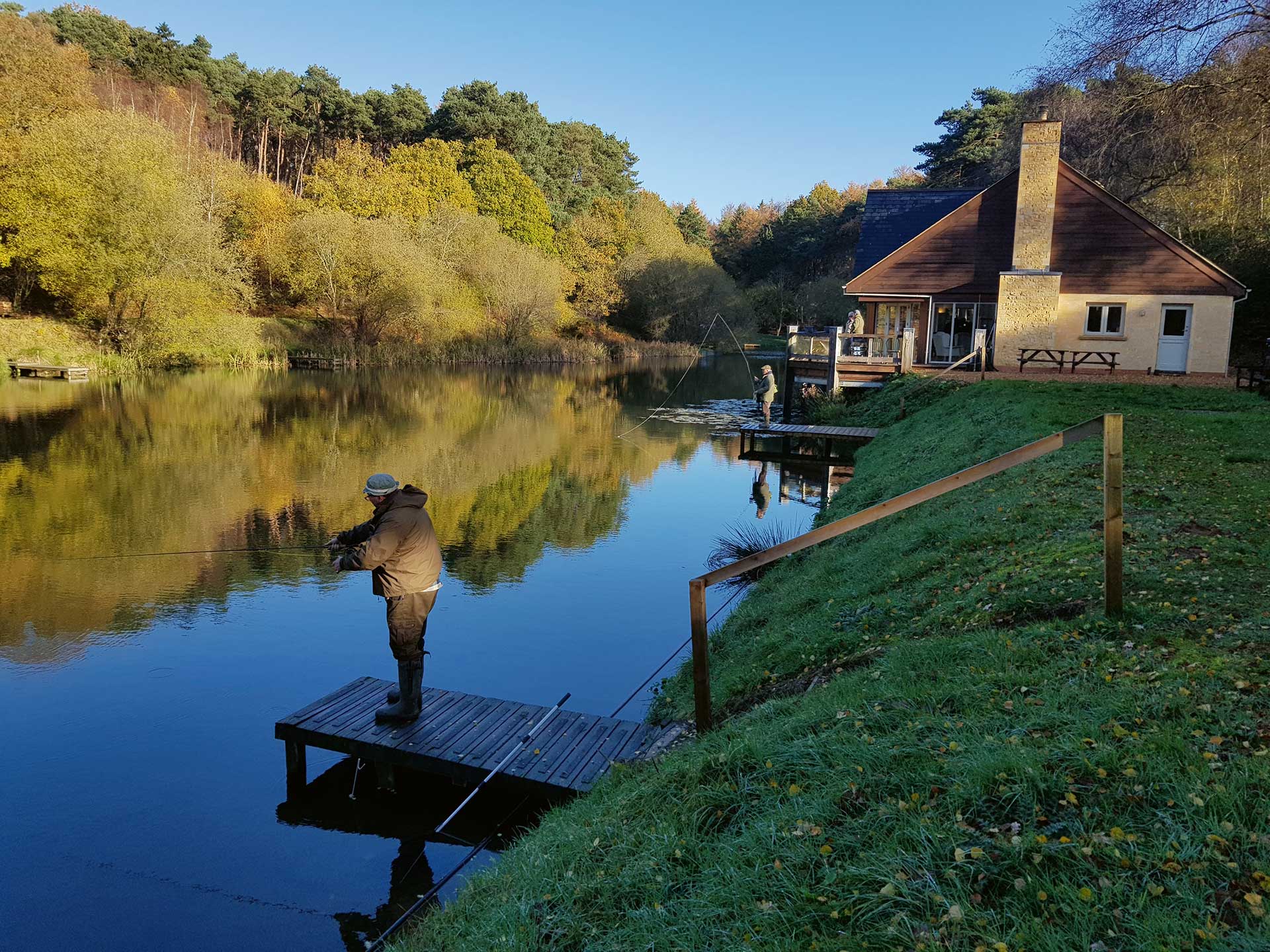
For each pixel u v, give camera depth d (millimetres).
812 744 4125
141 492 16156
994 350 25984
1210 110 22359
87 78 49969
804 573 9641
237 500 15688
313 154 78250
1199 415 14102
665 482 18578
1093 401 16344
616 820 4188
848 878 3109
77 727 7316
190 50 75625
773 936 2934
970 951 2662
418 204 59781
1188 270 24969
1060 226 25812
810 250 86188
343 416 27688
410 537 6340
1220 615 4801
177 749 6938
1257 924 2527
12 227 36188
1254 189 30188
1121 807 3135
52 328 37312
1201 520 7121
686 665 7965
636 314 72562
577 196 84688
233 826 5840
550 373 49656
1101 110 27094
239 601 10617
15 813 5984
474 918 3988
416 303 49312
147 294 37000
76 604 10414
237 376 39719
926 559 7621
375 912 4965
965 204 27125
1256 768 3166
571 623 9906
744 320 73188
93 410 26578
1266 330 29797
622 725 6559
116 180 35219
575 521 14953
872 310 28969
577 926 3428
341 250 48312
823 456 21656
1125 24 21797
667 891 3455
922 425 18422
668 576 11812
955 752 3701
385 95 79688
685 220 97812
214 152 61156
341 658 8875
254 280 55000
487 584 11383
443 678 8320
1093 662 4379
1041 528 7520
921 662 4945
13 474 17469
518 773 5738
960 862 3002
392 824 5879
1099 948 2537
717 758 4262
